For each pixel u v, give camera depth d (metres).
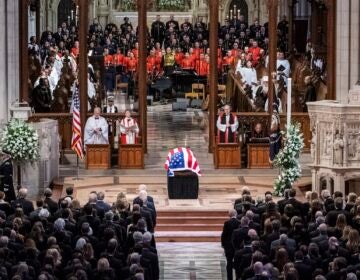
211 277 42.59
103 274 32.59
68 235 37.53
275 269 32.91
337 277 32.88
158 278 39.28
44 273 32.03
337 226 38.19
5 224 38.31
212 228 48.78
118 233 38.56
